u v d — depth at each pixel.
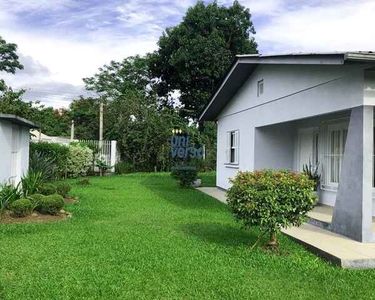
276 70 9.98
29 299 4.28
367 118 6.43
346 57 5.75
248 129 12.34
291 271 5.35
